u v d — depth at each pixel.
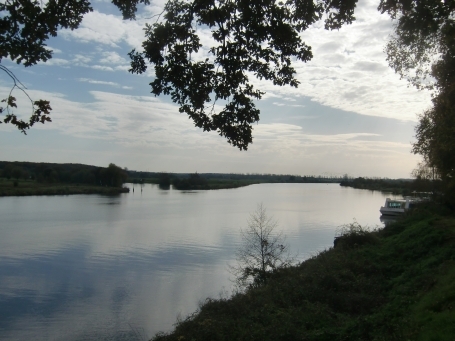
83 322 17.86
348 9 7.63
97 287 22.92
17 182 94.75
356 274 17.48
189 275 25.27
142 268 27.06
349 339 10.54
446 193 29.20
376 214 58.16
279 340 10.95
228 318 13.30
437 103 17.69
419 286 13.67
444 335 8.09
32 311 19.11
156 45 7.45
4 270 26.48
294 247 32.38
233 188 151.38
